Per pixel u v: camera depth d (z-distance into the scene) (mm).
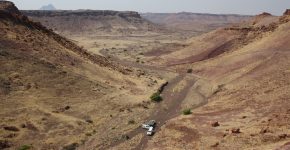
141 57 170750
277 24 157375
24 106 72062
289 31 130875
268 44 128000
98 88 89062
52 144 62031
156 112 81500
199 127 64250
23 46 91875
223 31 176750
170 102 90438
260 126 59688
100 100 83125
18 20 102000
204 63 135250
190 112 76250
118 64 131500
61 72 88812
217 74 117375
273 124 59281
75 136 65938
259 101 75062
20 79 80438
